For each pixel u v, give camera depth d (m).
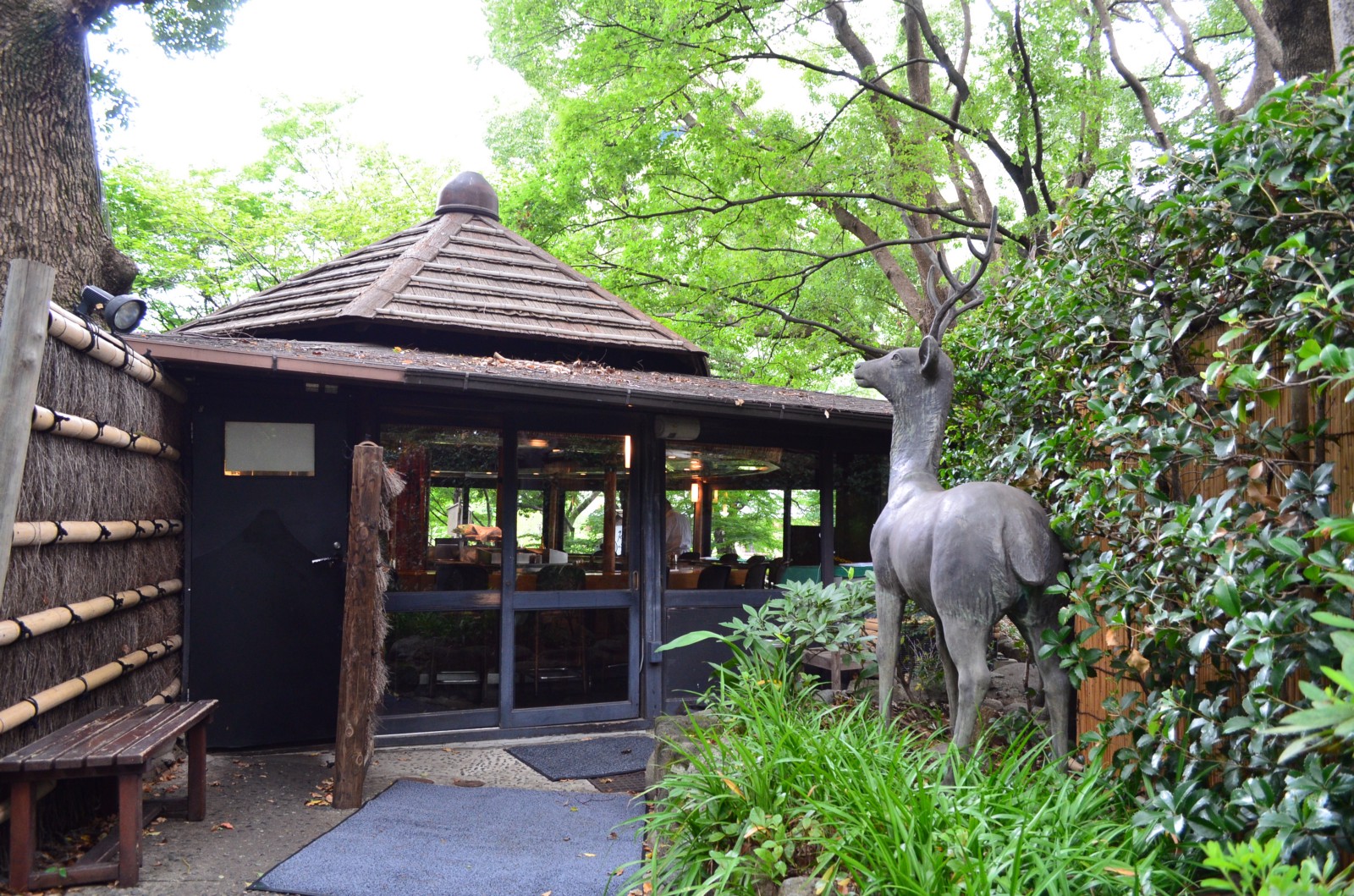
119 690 4.73
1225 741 2.73
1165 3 12.70
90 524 4.18
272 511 5.98
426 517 6.36
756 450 7.45
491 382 5.75
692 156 13.85
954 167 12.76
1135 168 3.50
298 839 4.07
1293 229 2.78
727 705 4.67
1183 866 2.65
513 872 3.71
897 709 5.16
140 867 3.53
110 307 4.41
